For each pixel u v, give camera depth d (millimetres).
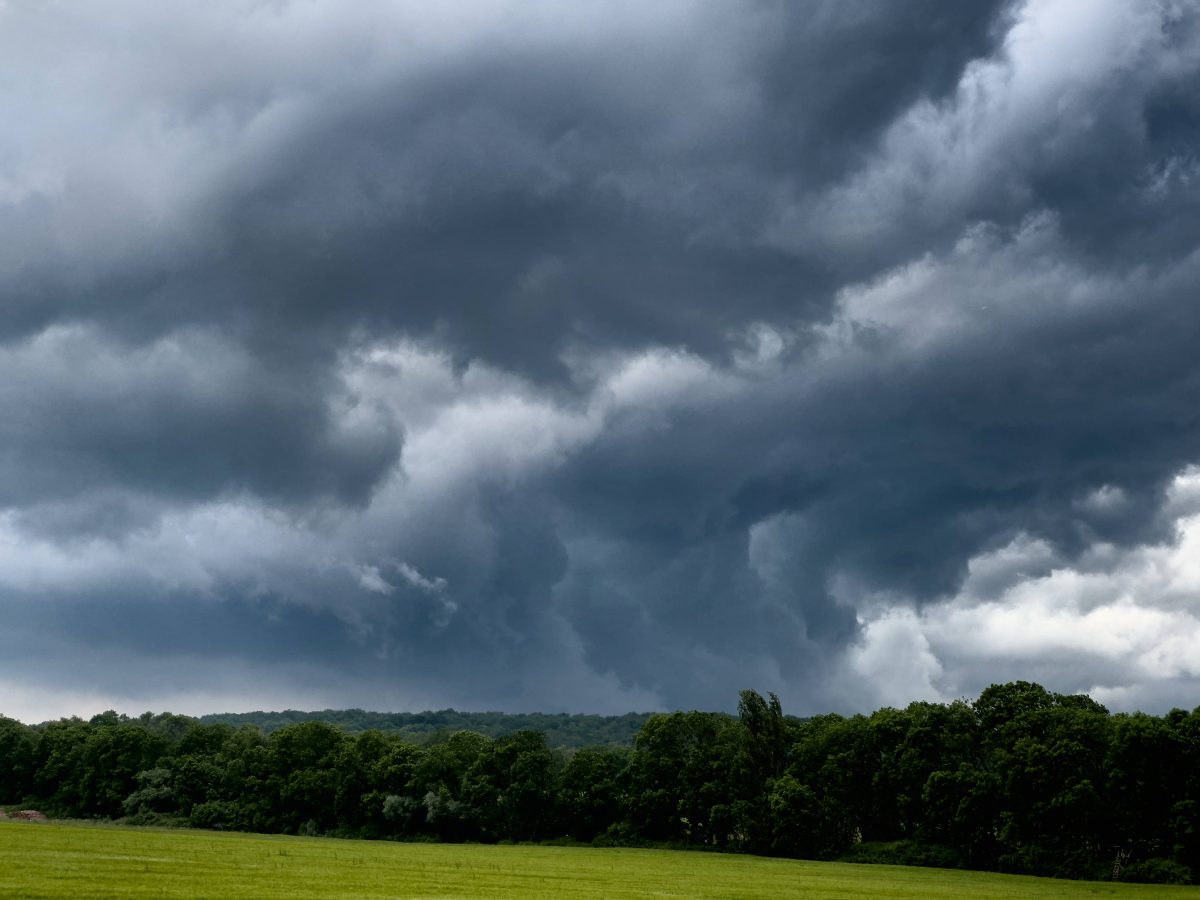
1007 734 128500
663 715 166375
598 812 163750
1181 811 108250
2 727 198000
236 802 174000
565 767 170625
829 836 139125
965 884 91812
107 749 183875
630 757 166000
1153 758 111688
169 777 178125
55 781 190375
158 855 65250
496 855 111812
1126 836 113375
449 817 165500
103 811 181250
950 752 137375
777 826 139875
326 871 63406
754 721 155000
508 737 173750
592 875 79125
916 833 135125
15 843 65250
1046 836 117562
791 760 157750
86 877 46906
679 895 62562
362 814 171625
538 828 166250
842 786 146875
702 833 156375
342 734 187750
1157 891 90812
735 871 97688
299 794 172125
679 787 156875
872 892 75625
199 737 193750
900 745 141000
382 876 62688
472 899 50875
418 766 170875
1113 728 117188
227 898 43250
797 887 76938
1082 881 105562
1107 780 115438
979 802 124188
